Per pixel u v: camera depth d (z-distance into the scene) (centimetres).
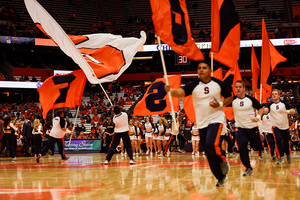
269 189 405
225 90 418
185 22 581
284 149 820
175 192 390
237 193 377
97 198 352
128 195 371
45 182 501
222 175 433
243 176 550
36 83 3053
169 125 1423
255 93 1013
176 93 411
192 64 3575
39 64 3575
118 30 3594
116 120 878
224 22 705
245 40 3228
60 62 3694
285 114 794
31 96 3219
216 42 701
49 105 930
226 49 708
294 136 1697
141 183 475
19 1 3488
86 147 1811
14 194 384
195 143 1354
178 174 594
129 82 3628
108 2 3900
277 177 530
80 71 954
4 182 505
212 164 428
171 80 1169
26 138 1536
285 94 2983
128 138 886
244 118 597
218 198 346
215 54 704
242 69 3381
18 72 3186
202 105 419
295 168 682
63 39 865
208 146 399
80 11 3709
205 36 3491
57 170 719
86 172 658
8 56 3481
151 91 1167
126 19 3909
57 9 3597
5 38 2947
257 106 596
